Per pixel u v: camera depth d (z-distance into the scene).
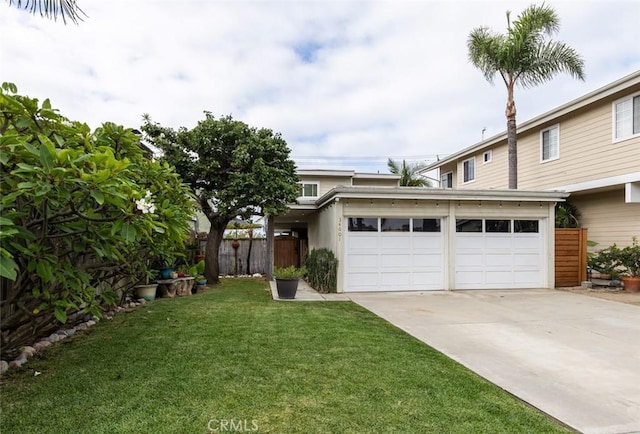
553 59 13.15
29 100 3.60
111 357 4.44
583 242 11.19
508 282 10.76
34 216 3.71
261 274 15.20
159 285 9.10
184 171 10.87
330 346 4.98
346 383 3.79
